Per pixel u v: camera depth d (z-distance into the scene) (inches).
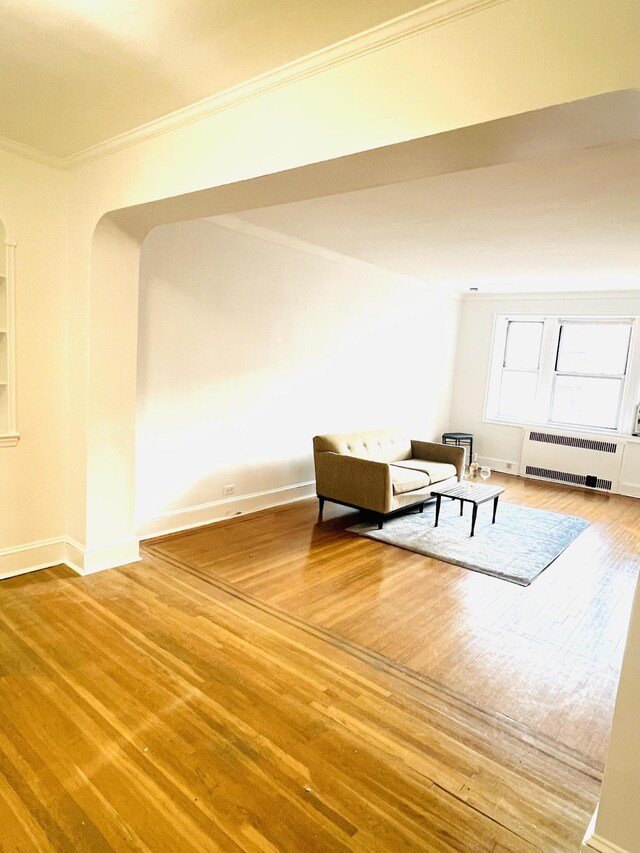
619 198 127.1
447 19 62.7
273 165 82.7
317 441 197.0
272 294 188.1
